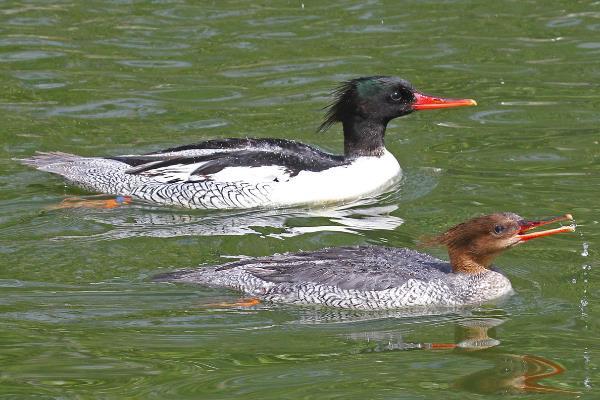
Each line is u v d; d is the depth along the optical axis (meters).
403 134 19.50
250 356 11.75
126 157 17.39
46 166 17.19
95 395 10.77
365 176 17.33
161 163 17.20
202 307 13.01
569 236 15.03
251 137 19.00
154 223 15.93
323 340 12.22
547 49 22.64
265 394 10.81
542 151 18.41
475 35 23.30
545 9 24.62
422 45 22.84
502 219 13.32
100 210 16.30
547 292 13.48
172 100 20.44
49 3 24.86
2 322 12.43
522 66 21.91
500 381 11.06
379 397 10.73
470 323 12.69
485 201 16.42
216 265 13.99
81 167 17.22
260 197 16.81
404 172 17.89
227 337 12.25
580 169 17.55
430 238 13.97
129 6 24.84
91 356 11.66
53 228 15.41
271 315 12.91
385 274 13.33
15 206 16.14
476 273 13.48
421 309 13.16
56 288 13.43
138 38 23.12
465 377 11.18
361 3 25.14
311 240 15.24
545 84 21.17
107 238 15.11
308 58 22.30
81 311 12.80
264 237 15.37
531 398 10.70
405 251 14.06
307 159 17.36
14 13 24.22
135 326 12.45
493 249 13.32
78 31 23.39
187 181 16.86
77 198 16.67
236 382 11.09
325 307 13.18
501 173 17.55
